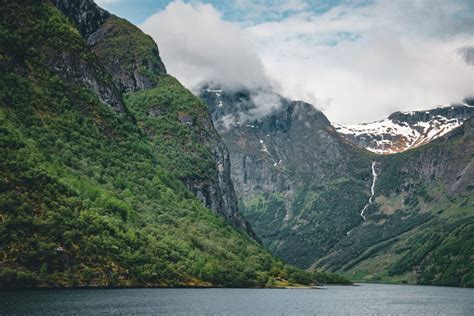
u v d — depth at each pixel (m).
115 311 178.00
